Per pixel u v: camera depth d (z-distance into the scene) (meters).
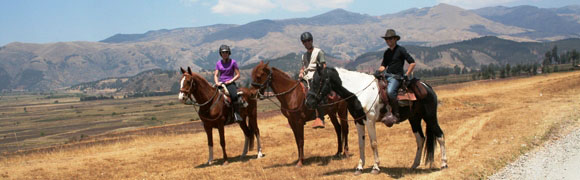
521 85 33.19
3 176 10.23
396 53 8.27
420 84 8.51
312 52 9.91
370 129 8.46
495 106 21.33
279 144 13.77
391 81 8.23
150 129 21.56
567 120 13.46
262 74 9.80
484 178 7.88
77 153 13.77
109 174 10.20
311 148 12.34
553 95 24.52
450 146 11.12
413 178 8.07
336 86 8.48
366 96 8.26
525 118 14.70
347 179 8.29
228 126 19.34
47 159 12.67
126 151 13.44
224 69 11.00
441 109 21.98
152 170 10.55
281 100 10.01
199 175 9.54
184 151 13.18
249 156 11.96
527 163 8.68
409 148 11.33
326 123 17.58
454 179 7.65
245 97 11.32
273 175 9.08
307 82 9.85
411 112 8.55
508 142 10.72
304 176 8.82
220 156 12.23
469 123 15.24
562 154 9.14
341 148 10.86
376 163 8.59
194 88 10.26
